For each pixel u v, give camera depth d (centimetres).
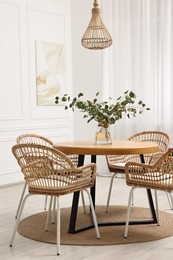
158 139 488
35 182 338
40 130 650
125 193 547
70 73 707
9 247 338
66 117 698
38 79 643
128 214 359
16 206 479
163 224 400
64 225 397
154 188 347
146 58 622
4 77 593
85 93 700
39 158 327
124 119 657
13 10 603
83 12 689
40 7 645
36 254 321
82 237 361
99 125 402
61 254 321
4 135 596
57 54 675
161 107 613
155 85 619
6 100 597
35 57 638
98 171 697
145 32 622
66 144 398
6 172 600
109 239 354
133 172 354
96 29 443
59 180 326
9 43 599
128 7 646
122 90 659
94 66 688
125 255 318
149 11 618
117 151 362
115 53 662
